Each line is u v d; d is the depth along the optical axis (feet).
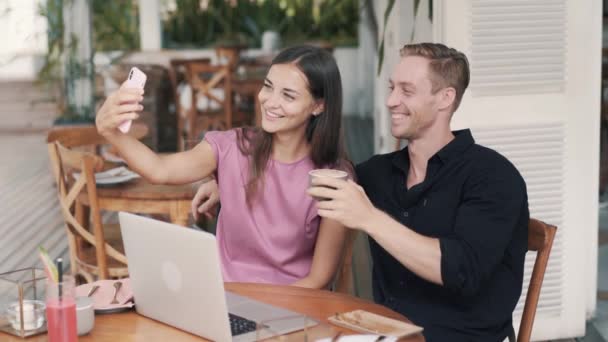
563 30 10.50
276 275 7.66
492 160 6.77
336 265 7.43
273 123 7.34
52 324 5.39
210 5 35.24
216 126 24.16
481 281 6.40
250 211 7.61
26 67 38.47
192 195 10.46
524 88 10.52
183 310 5.71
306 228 7.57
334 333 5.47
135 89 6.44
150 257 5.77
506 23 10.36
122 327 5.89
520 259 6.91
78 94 24.30
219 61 27.91
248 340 5.56
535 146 10.66
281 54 7.38
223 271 7.77
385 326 5.70
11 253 15.75
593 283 11.82
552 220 10.84
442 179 6.86
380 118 18.58
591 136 10.78
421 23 13.16
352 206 5.92
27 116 32.94
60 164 10.68
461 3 10.24
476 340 6.75
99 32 33.19
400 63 6.97
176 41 35.32
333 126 7.52
